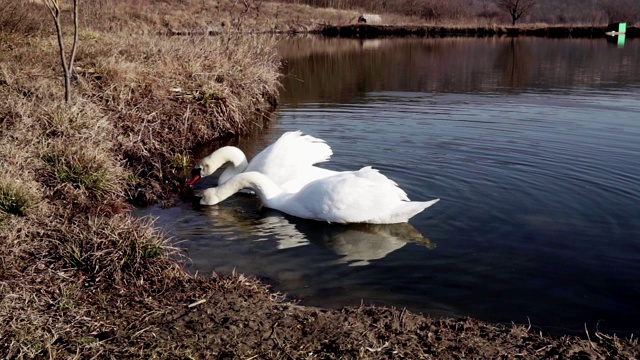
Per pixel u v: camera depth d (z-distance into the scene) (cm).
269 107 1358
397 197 698
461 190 786
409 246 629
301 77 1945
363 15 5338
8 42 1101
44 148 739
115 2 2427
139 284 511
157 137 959
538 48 3406
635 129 1116
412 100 1474
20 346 404
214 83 1138
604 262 583
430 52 3036
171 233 668
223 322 450
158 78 1077
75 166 728
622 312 495
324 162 909
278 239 656
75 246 547
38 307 457
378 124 1177
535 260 589
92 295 487
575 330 467
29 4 1329
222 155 852
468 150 970
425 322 461
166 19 2781
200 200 782
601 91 1634
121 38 1359
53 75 985
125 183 787
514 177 831
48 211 631
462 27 5031
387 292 528
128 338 425
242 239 654
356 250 623
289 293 523
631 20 7012
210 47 1305
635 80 1886
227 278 535
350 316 466
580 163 892
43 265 523
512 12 6419
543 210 716
